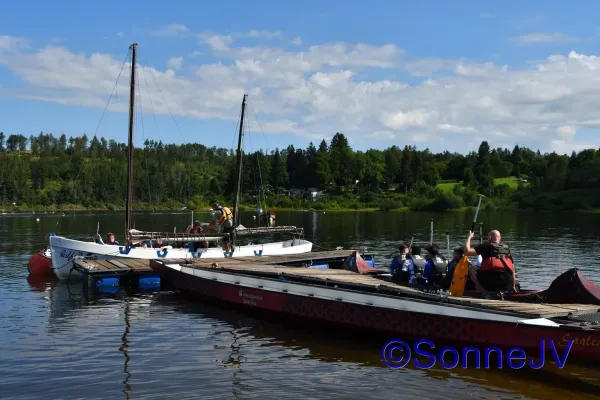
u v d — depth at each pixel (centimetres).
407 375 1068
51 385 1000
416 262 1555
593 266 2770
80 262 2214
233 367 1112
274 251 2723
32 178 13850
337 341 1322
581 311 1132
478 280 1328
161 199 13062
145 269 2103
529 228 5950
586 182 11281
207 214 10081
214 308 1711
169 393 962
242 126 2783
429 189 14450
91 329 1432
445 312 1204
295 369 1102
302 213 11412
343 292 1402
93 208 11981
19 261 2900
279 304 1554
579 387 997
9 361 1143
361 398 945
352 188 15712
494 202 11769
